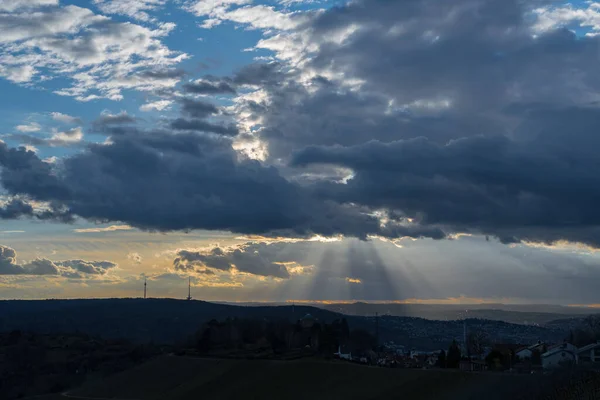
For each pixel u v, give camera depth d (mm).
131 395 147500
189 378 149750
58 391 168625
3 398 167875
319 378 133375
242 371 145250
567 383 108188
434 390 116625
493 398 107312
